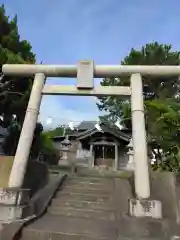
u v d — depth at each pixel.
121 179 10.08
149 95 15.85
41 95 7.74
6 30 13.14
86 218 6.91
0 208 6.04
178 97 14.66
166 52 17.12
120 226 5.68
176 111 11.07
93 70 7.77
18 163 6.75
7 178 7.49
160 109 11.23
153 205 5.98
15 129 16.77
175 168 11.08
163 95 14.48
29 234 5.47
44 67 7.91
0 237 5.00
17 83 13.28
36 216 6.55
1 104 13.77
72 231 5.64
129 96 7.71
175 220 6.28
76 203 7.93
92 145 24.33
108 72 7.76
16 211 6.01
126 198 8.12
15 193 6.27
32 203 6.79
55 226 5.99
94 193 8.79
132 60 17.09
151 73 7.64
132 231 5.49
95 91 7.66
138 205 6.01
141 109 7.15
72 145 27.05
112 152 25.02
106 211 7.38
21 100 13.12
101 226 6.17
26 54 13.93
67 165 20.88
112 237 5.34
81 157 26.11
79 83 7.61
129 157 21.53
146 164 6.49
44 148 23.25
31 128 7.18
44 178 9.71
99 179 10.32
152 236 5.36
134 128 6.93
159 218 5.85
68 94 7.77
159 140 11.58
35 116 7.38
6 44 12.81
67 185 9.62
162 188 7.71
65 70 7.84
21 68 7.94
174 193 7.46
